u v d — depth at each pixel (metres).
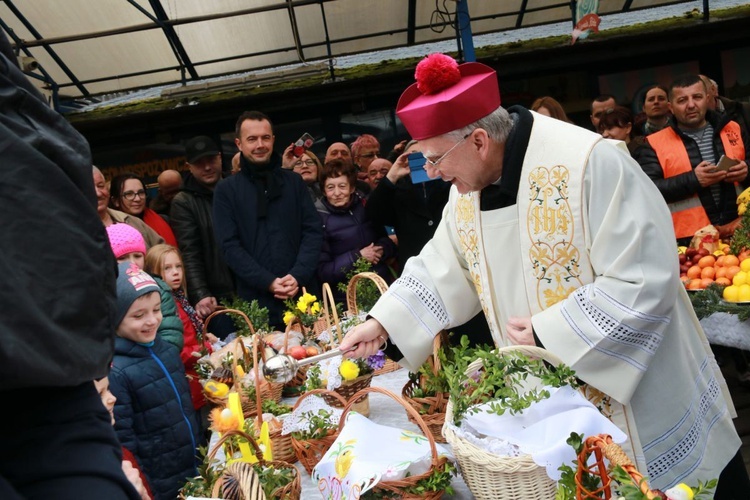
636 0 7.92
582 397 1.84
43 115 0.87
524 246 2.11
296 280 4.32
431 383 2.37
